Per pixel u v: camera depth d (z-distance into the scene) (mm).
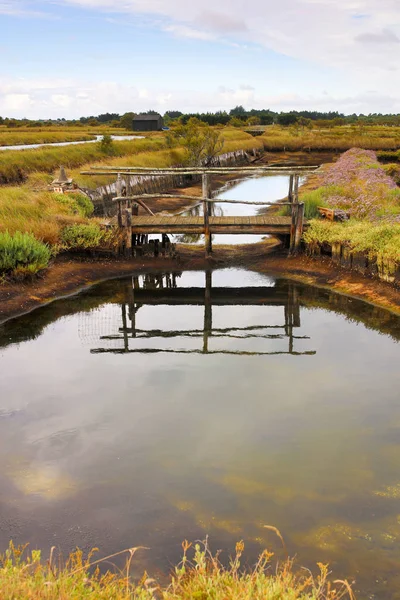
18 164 29875
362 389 8688
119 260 17781
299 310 13594
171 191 36469
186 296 15125
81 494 5941
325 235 17000
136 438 7164
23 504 5750
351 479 6223
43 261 14883
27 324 12391
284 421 7621
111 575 3881
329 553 4996
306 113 186000
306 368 9633
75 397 8445
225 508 5703
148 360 10180
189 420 7668
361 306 13703
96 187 27719
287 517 5551
